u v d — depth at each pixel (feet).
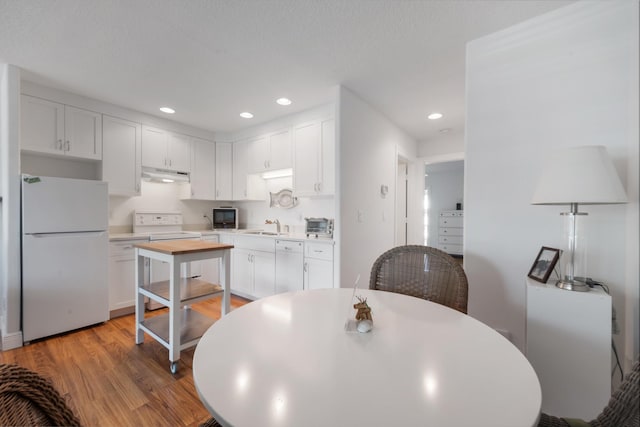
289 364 2.27
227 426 1.65
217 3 5.10
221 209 13.50
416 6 5.19
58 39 6.16
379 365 2.27
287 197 12.59
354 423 1.65
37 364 6.39
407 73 7.64
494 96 5.89
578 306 4.12
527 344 4.45
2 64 7.18
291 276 9.88
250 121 11.77
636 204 4.54
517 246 5.64
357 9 5.27
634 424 1.89
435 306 3.74
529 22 5.53
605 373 3.99
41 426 1.09
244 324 3.10
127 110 10.29
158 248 6.65
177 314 6.19
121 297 9.46
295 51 6.64
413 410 1.76
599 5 4.91
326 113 9.77
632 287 4.54
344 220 8.59
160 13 5.35
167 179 11.55
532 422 1.67
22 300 7.28
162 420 4.75
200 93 8.97
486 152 5.95
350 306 3.51
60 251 7.83
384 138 10.84
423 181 14.02
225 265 7.29
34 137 8.23
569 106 5.17
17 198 7.27
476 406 1.80
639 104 4.53
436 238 24.95
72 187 8.07
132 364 6.42
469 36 6.05
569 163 4.16
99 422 4.69
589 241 4.93
